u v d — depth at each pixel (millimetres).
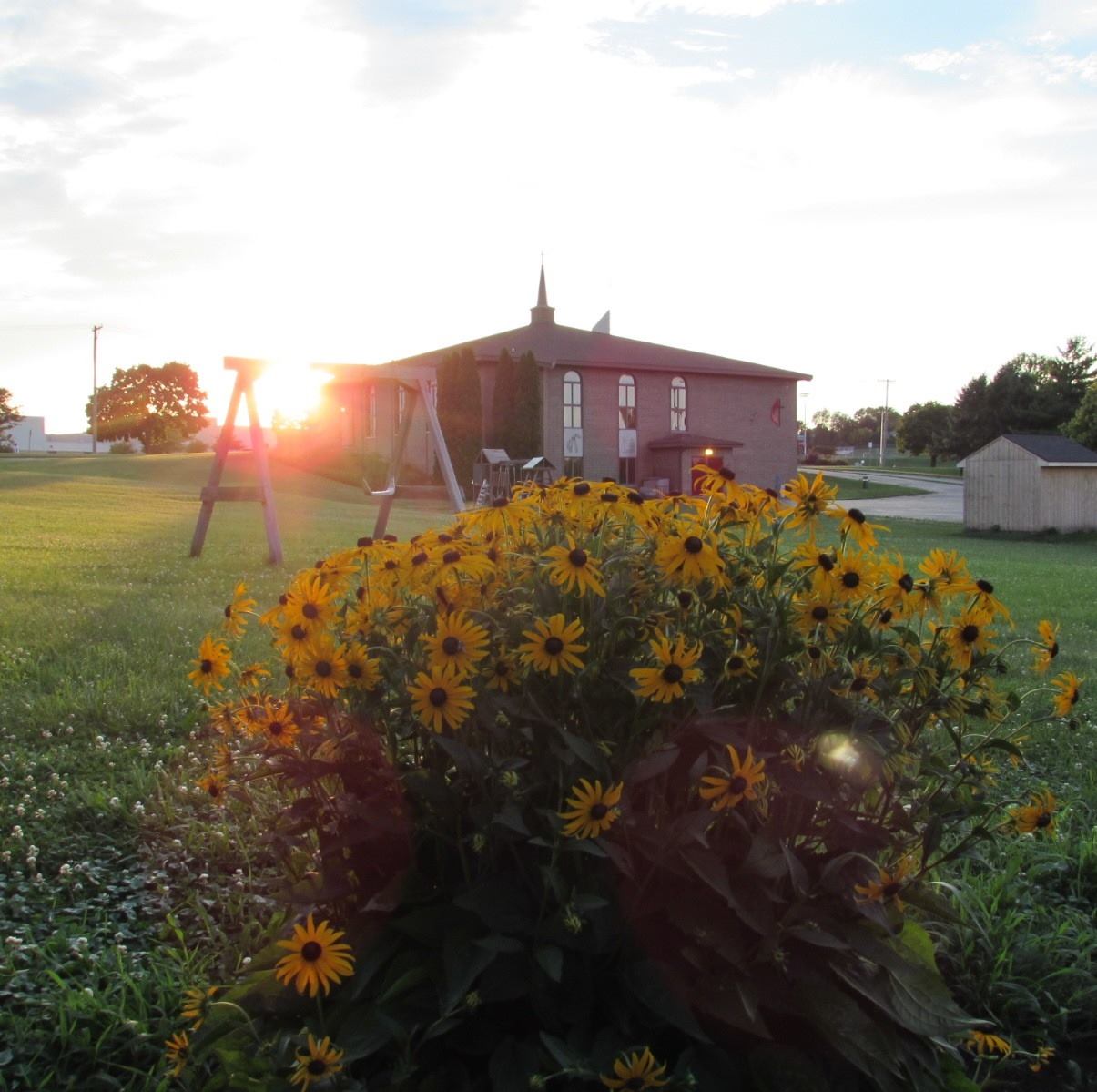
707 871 1864
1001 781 4109
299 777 2086
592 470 45094
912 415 107062
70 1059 2270
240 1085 1889
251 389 10469
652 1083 1789
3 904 2869
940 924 2822
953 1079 2092
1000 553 23125
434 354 46469
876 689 2111
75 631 6254
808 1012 1945
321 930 1845
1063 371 74250
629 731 2096
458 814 2023
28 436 95062
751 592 2131
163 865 3150
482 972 1934
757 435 49219
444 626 1952
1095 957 2881
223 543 12891
